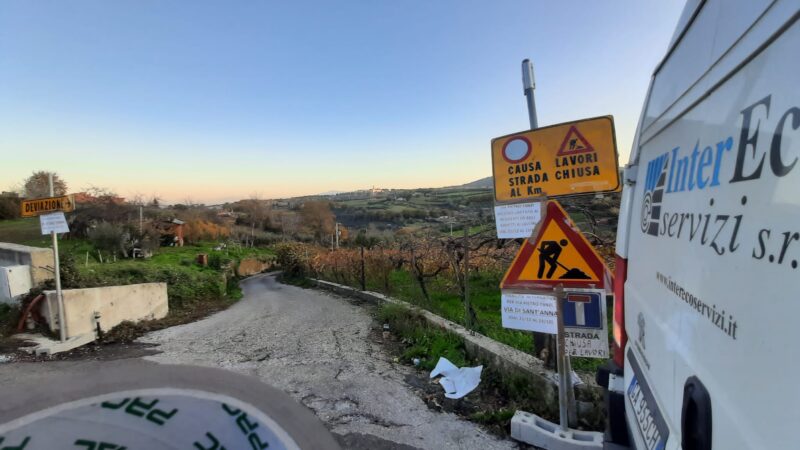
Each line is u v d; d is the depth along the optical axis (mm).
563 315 3018
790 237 855
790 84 906
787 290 853
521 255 3145
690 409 1278
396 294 9500
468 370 4262
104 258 16734
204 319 9516
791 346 827
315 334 6695
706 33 1445
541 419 3158
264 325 7820
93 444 824
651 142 2045
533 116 3545
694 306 1327
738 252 1063
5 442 775
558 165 3363
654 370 1715
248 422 890
